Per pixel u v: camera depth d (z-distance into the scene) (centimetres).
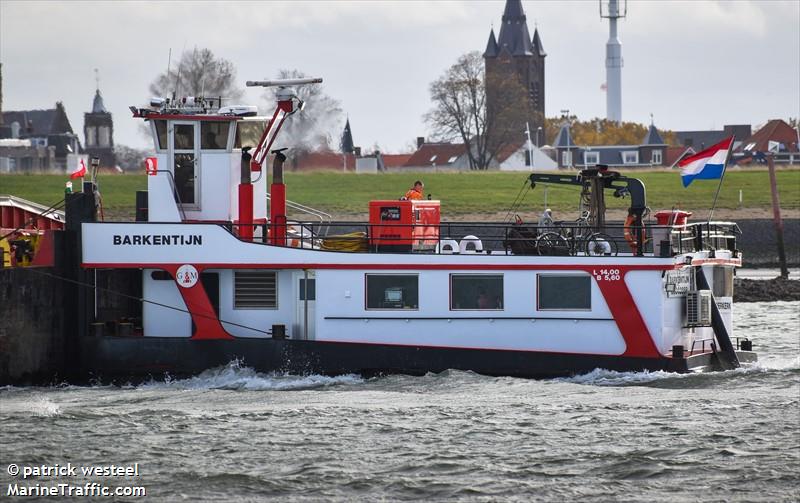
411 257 11469
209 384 11538
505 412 10519
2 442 9675
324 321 11538
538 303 11475
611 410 10594
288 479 8862
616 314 11425
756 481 8794
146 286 11662
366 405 10788
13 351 11281
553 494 8575
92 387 11562
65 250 11506
